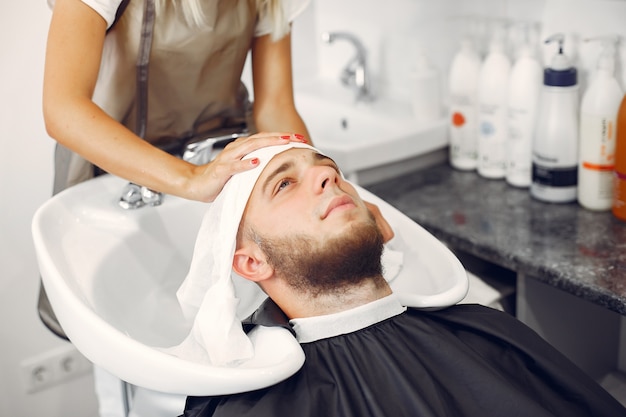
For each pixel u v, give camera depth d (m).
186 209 1.39
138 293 1.32
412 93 2.09
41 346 1.91
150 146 1.24
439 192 1.91
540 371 1.14
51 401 1.97
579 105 1.78
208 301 1.13
